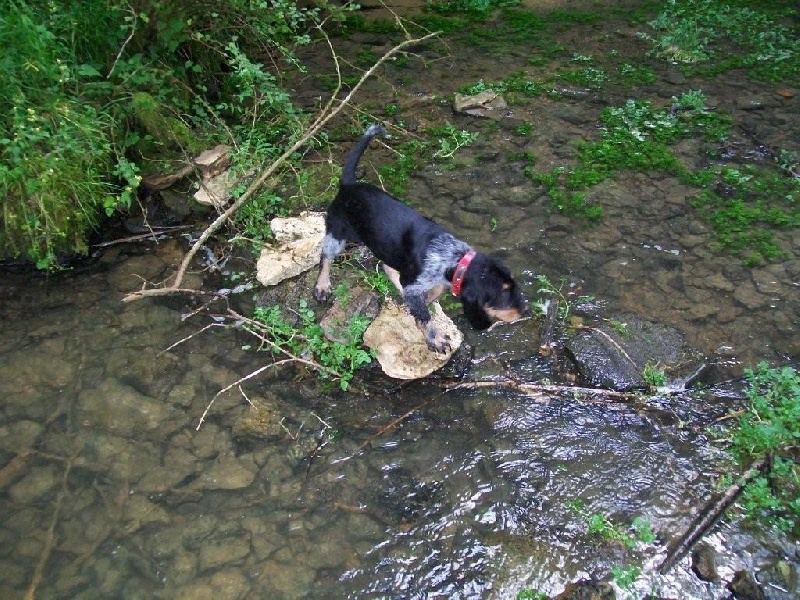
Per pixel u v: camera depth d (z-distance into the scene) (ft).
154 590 4.61
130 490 5.13
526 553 4.76
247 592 4.59
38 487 5.13
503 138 8.55
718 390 5.72
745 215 7.34
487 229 7.21
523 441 5.42
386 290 6.31
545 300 6.43
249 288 6.68
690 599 4.49
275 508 5.05
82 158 6.73
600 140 8.49
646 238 7.12
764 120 8.84
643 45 10.74
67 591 4.59
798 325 6.22
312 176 7.77
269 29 7.99
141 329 6.26
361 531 4.91
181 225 7.33
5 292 6.57
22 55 6.38
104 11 7.33
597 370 5.82
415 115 9.00
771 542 4.76
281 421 5.59
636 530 4.85
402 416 5.62
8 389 5.73
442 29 11.41
